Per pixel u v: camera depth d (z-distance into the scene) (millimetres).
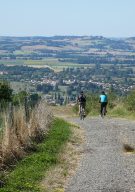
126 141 29797
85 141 30312
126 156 25219
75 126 37781
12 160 21000
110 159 24250
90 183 18953
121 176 20250
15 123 24375
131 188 18125
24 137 24391
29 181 18281
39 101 34531
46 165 21297
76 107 56969
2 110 25219
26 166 20688
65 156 24125
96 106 54938
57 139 28828
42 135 28672
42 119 31422
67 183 18938
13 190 16891
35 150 24391
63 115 53969
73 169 21641
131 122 41844
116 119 45312
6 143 21203
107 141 30406
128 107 50562
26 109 28578
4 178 18312
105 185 18594
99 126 38594
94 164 22844
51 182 18609
